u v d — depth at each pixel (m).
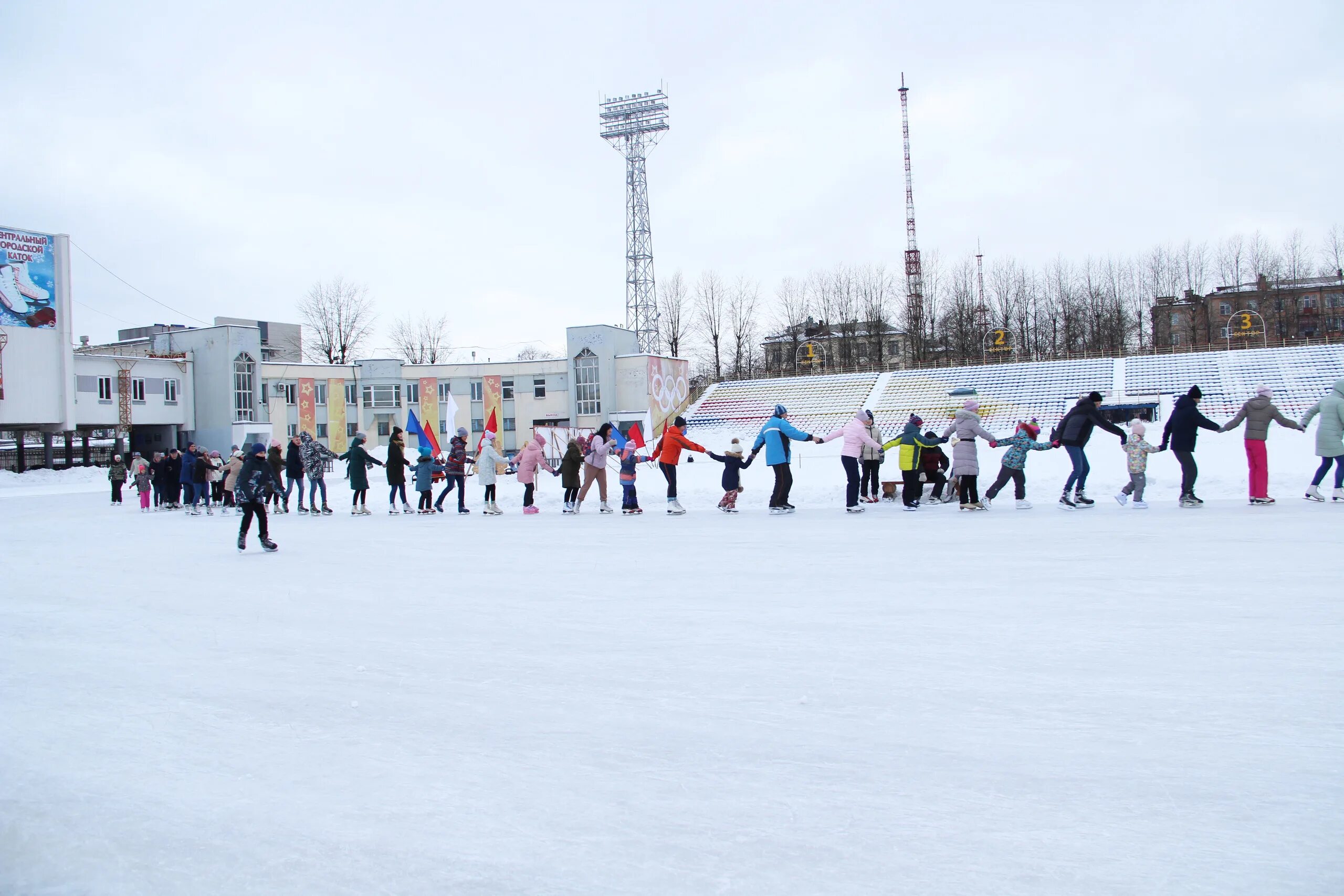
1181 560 9.12
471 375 59.16
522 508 21.27
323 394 57.22
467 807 3.70
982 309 74.06
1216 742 4.14
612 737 4.48
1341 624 6.25
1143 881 2.96
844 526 13.74
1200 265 75.94
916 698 4.94
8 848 3.51
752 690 5.20
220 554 12.99
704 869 3.13
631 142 64.25
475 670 5.85
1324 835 3.24
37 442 61.19
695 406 62.88
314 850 3.38
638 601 8.02
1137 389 50.84
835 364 78.81
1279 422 14.36
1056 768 3.91
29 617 8.17
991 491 15.91
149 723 4.96
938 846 3.24
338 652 6.45
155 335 56.12
